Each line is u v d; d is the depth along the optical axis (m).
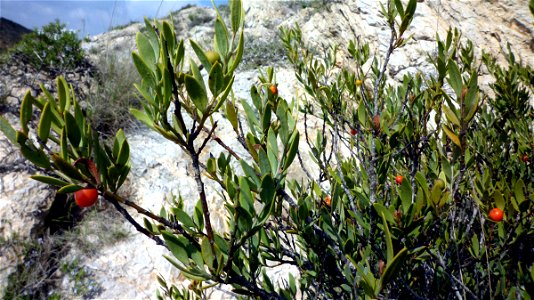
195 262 0.21
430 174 0.38
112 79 1.43
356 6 1.55
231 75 0.18
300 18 2.29
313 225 0.34
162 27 0.18
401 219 0.26
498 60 1.16
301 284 0.47
